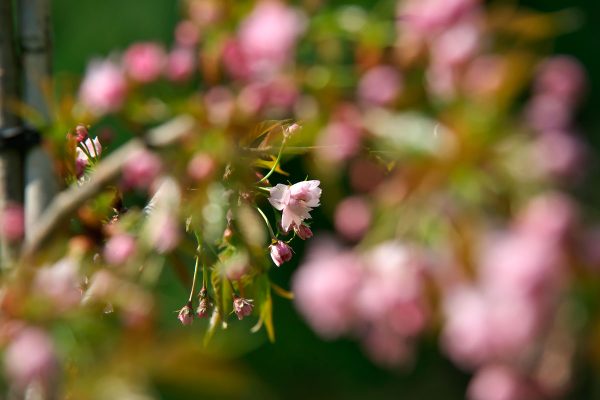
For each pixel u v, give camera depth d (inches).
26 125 50.2
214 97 45.1
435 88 41.3
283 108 43.8
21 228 49.4
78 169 50.7
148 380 40.6
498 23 41.2
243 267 49.1
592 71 172.7
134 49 47.4
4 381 41.9
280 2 43.9
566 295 39.6
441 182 40.7
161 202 46.2
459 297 40.4
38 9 51.0
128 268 45.4
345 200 42.5
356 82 42.9
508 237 40.0
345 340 173.3
